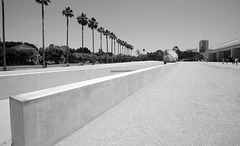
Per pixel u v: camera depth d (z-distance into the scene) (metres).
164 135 3.12
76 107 3.35
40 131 2.52
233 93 6.77
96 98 4.11
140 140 2.93
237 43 51.97
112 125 3.64
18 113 2.33
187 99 5.93
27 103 2.30
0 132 3.44
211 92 7.08
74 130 3.31
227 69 22.19
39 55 60.19
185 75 14.94
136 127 3.51
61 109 2.95
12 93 6.41
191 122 3.74
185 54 118.69
